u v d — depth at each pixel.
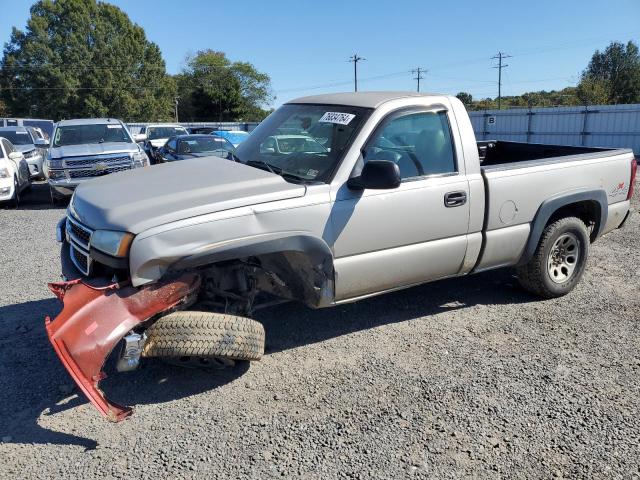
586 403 3.54
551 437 3.20
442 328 4.67
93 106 68.38
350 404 3.53
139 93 73.56
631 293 5.51
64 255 4.00
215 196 3.53
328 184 3.82
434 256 4.34
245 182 3.73
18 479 2.84
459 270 4.61
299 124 4.47
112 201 3.57
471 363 4.06
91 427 3.30
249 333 3.55
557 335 4.54
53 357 4.15
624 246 7.34
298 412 3.45
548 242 5.02
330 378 3.85
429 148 4.29
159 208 3.39
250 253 3.48
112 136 12.27
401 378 3.85
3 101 69.75
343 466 2.96
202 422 3.35
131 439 3.18
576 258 5.34
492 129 33.81
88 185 4.12
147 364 4.05
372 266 4.05
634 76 67.12
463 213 4.39
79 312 3.23
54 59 68.00
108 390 3.70
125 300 3.24
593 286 5.72
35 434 3.22
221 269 3.71
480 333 4.58
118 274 3.38
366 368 3.99
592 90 56.56
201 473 2.91
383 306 5.14
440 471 2.92
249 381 3.81
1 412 3.44
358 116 4.11
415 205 4.14
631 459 3.01
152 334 3.31
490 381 3.80
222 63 93.94
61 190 10.90
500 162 7.00
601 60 69.75
